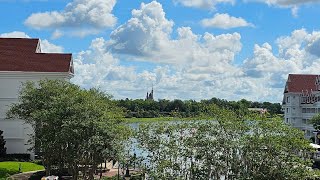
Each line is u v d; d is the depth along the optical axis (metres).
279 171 39.56
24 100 66.75
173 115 48.94
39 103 62.16
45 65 84.50
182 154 41.88
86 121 47.50
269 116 43.34
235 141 40.72
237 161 40.72
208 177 40.94
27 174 62.38
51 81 64.69
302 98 125.00
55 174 59.75
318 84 123.19
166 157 43.41
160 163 41.59
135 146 51.34
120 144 48.12
